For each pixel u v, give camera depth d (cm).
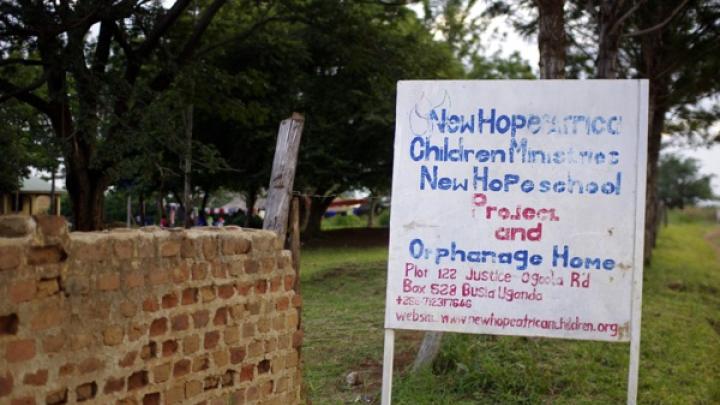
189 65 1431
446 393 623
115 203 3797
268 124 2241
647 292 1408
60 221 288
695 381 686
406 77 1739
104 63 1306
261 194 2884
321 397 627
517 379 635
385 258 1936
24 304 274
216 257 377
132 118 1206
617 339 422
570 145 430
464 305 435
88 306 302
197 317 363
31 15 1026
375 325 962
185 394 355
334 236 2789
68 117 1273
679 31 1399
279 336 434
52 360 286
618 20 1088
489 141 437
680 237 4047
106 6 1063
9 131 1148
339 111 2327
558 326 427
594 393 625
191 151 1317
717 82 1460
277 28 2112
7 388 268
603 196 426
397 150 445
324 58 2303
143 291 329
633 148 425
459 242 437
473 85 439
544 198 430
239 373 397
